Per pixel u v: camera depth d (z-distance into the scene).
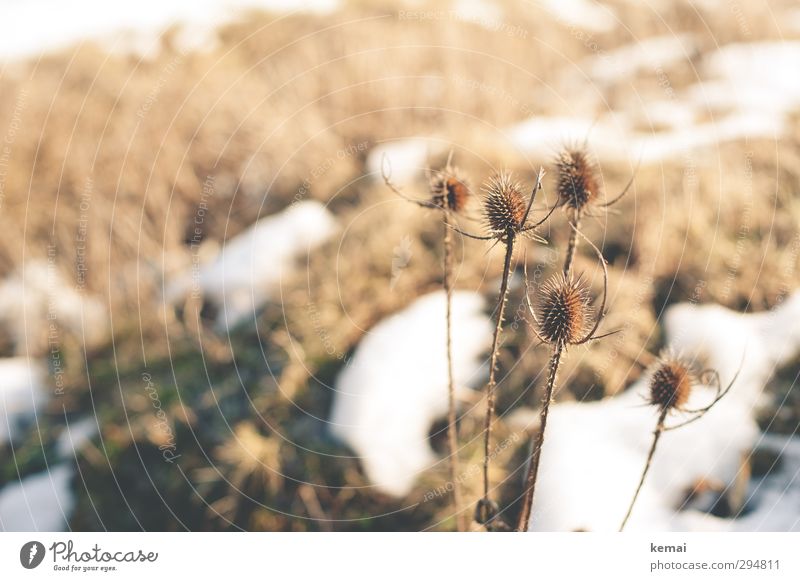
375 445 3.76
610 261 4.24
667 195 4.50
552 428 3.59
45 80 6.99
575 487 3.31
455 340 4.04
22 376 4.94
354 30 7.23
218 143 5.99
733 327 3.84
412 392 3.87
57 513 3.99
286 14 7.91
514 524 3.31
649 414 3.54
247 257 4.92
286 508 3.71
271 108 6.27
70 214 5.70
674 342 3.83
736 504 3.22
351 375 4.04
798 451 3.33
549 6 7.96
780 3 7.46
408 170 5.19
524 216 2.01
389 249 4.55
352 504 3.65
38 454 4.41
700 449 3.37
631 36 7.42
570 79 6.70
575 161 2.45
